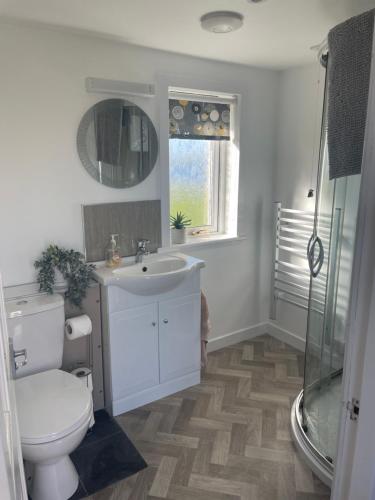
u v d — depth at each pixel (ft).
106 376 7.93
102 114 7.68
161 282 7.48
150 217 8.70
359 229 3.01
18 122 6.88
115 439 7.26
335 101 5.09
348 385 3.27
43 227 7.46
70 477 6.11
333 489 3.62
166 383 8.54
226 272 10.37
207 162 10.02
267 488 6.15
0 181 6.91
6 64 6.61
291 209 10.15
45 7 5.82
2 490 1.84
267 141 10.26
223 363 9.89
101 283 7.37
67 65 7.14
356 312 3.11
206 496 6.02
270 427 7.54
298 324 10.54
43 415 5.59
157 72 8.16
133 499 5.99
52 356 6.95
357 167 4.90
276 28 6.69
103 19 6.30
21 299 6.86
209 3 5.67
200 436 7.31
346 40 4.78
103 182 7.95
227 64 9.08
